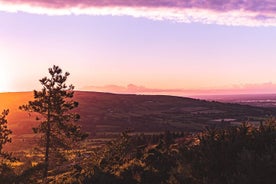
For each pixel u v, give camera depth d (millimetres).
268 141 10836
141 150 20453
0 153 39062
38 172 13750
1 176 13070
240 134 11156
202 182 10281
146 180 15305
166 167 15969
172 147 18609
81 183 16562
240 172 9617
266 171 9281
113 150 28812
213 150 10578
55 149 48344
